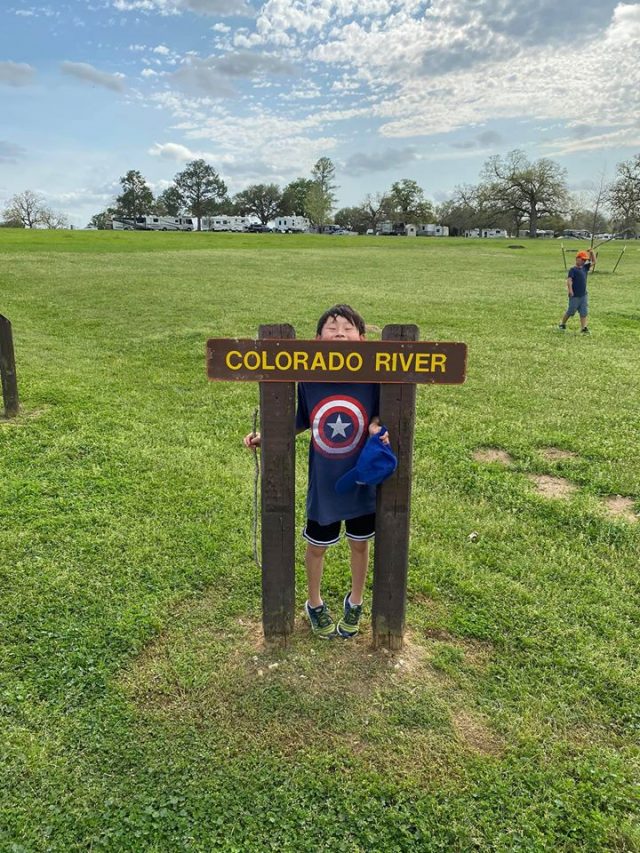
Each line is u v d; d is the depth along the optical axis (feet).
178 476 16.78
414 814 7.52
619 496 16.51
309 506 9.55
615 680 9.75
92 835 7.19
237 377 8.64
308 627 10.74
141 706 9.02
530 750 8.41
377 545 9.52
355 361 8.52
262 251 126.31
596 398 24.95
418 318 44.09
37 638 10.32
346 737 8.54
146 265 84.12
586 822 7.44
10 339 20.57
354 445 9.05
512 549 13.76
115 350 32.94
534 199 275.18
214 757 8.19
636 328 41.83
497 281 73.77
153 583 11.92
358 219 387.14
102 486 15.94
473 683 9.63
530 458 18.72
